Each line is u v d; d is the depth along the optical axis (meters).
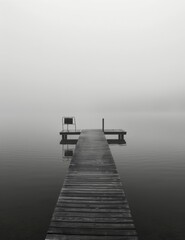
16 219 8.16
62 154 19.31
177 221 7.99
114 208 6.18
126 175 13.08
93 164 10.18
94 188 7.51
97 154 12.06
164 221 8.00
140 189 10.93
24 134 33.12
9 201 9.62
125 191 10.70
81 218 5.68
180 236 7.12
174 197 10.00
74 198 6.78
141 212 8.66
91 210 6.07
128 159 17.05
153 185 11.46
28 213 8.59
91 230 5.21
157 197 10.01
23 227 7.65
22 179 12.48
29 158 17.78
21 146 23.17
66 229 5.24
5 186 11.38
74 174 8.85
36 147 22.70
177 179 12.36
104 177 8.52
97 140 16.53
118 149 21.11
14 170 14.31
